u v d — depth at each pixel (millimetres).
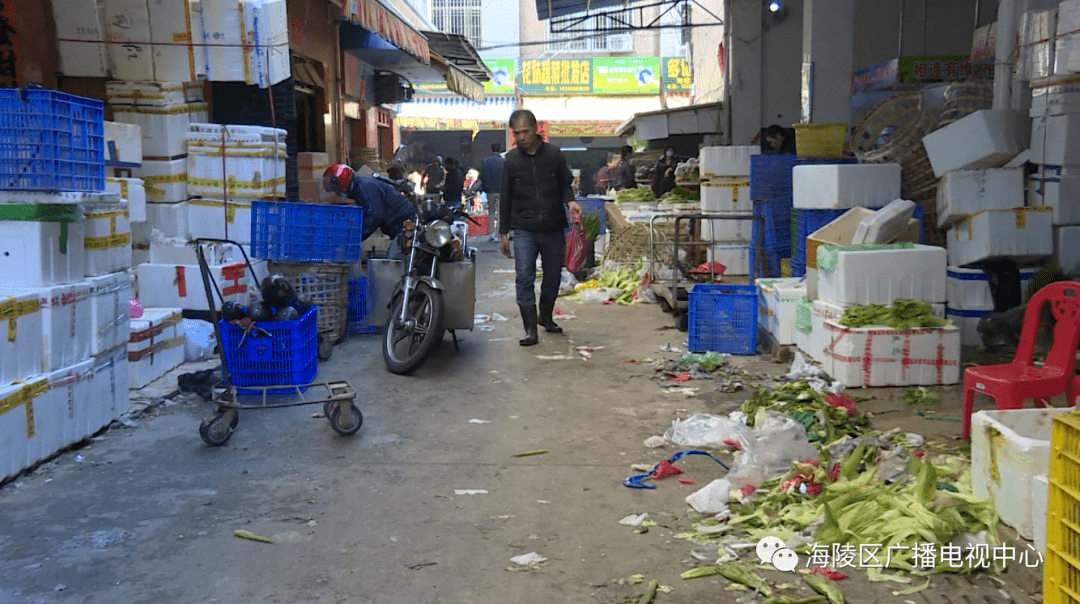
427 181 20969
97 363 5121
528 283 7859
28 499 4125
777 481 4113
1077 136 7148
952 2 15758
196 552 3553
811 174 8422
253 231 7578
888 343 5836
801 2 17125
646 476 4371
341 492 4223
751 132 17516
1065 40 7047
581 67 38000
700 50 35469
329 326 7852
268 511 3984
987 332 7180
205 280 5133
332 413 5121
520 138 7742
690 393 6059
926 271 6070
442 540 3656
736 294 7285
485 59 38000
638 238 11867
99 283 5105
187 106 8008
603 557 3477
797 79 17344
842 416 4965
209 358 7191
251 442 5031
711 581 3254
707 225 11383
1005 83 8164
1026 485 3260
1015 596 3064
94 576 3342
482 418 5523
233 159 7855
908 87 13344
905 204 6625
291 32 12273
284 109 8844
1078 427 2447
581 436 5113
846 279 6051
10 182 4570
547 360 7246
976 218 7352
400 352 7367
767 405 5309
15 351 4418
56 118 4590
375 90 19453
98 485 4316
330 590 3223
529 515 3918
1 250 4629
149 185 7840
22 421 4402
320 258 7688
